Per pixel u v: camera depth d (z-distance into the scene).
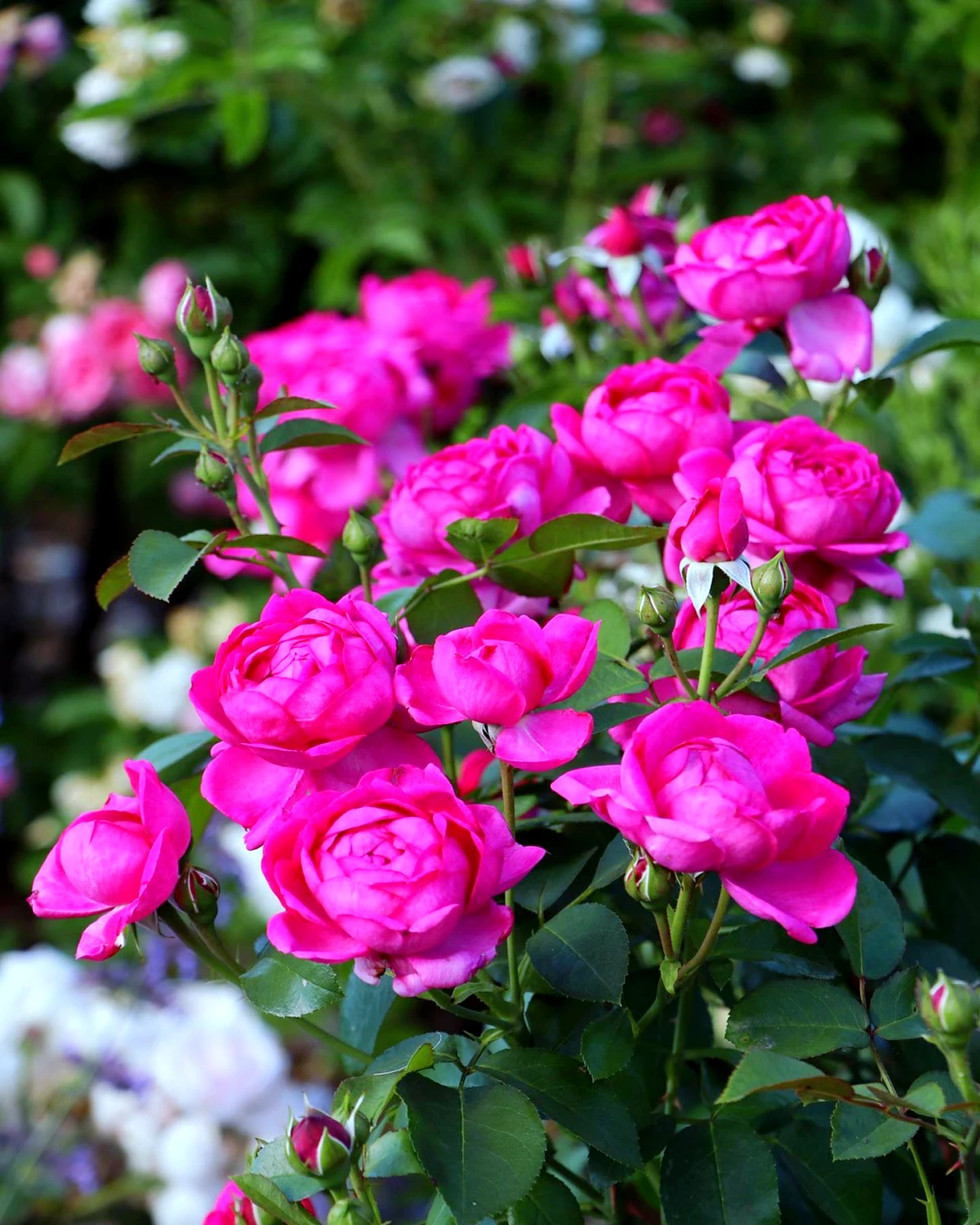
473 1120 0.91
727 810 0.87
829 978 0.96
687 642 1.02
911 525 1.28
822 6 3.12
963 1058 0.89
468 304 1.40
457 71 2.77
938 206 2.96
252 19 2.48
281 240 3.56
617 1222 1.04
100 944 0.93
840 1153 0.91
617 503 1.09
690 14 3.21
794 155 3.14
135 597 4.66
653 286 1.30
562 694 0.94
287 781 0.95
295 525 1.28
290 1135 0.92
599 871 0.98
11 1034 1.68
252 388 1.08
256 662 0.94
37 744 3.80
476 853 0.89
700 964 0.94
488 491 1.06
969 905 1.10
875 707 1.17
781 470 1.02
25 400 3.45
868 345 1.12
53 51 3.53
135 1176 1.75
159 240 3.68
